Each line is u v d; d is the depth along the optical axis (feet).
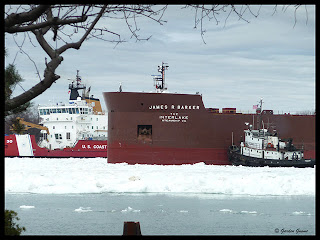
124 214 278.67
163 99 567.59
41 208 299.38
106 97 576.61
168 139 568.41
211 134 574.97
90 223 248.73
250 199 348.59
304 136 597.93
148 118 568.00
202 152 573.33
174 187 398.62
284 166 561.43
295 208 304.71
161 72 601.21
